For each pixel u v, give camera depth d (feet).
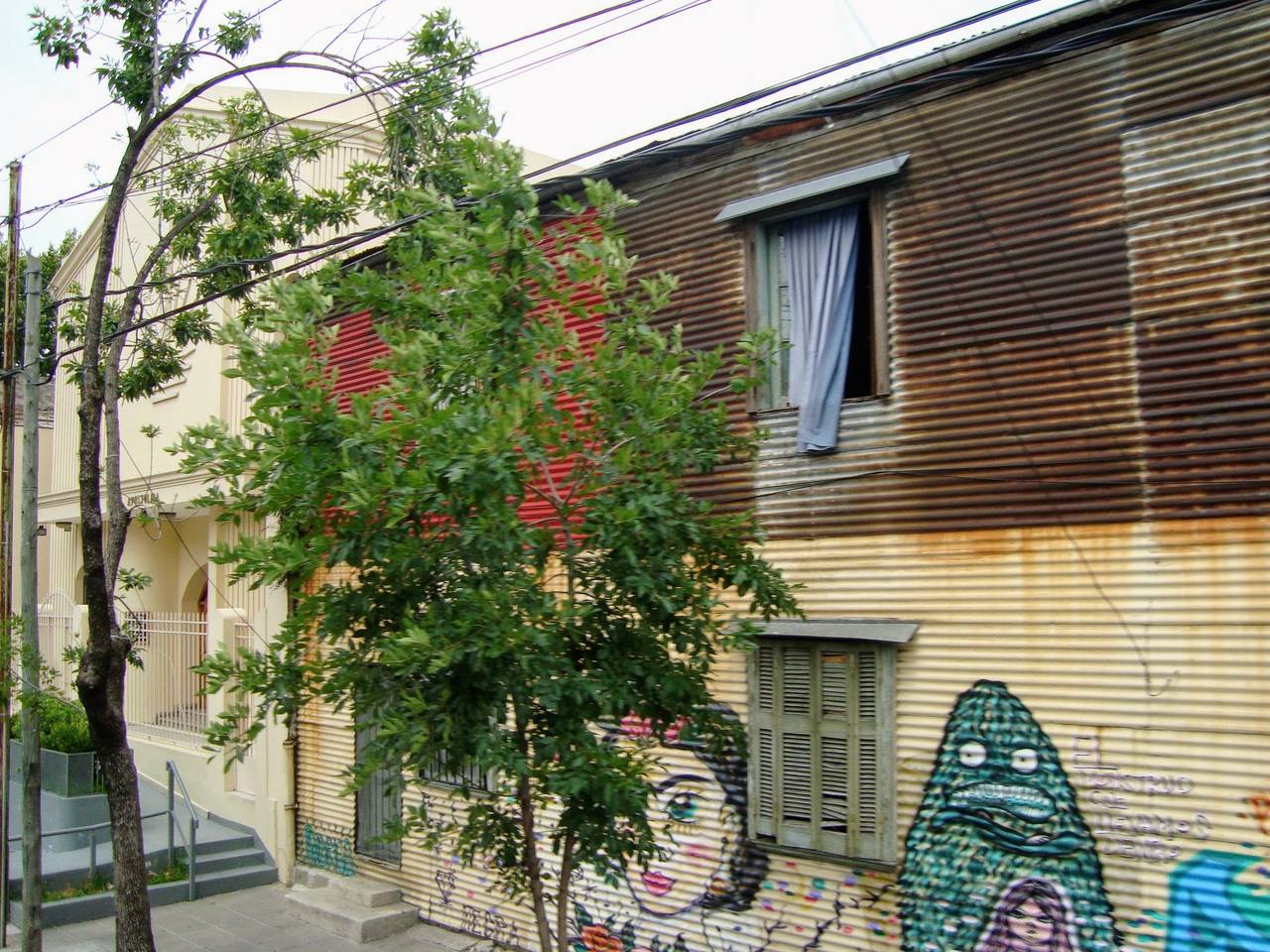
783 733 25.04
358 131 44.75
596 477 18.76
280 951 31.83
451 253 19.33
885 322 24.31
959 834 22.33
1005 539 22.27
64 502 60.23
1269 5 19.77
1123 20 21.38
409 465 17.44
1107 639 20.84
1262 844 18.81
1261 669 19.07
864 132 24.97
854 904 23.73
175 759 47.75
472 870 32.42
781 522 25.67
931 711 23.00
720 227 27.37
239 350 19.07
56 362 37.88
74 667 55.93
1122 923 20.21
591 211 29.81
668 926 27.02
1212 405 19.89
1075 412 21.52
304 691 23.49
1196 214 20.33
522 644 16.43
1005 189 22.76
